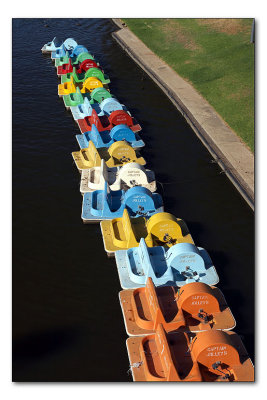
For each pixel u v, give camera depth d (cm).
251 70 4031
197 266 2286
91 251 2470
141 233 2509
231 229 2638
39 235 2561
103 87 3916
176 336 1980
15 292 2236
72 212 2722
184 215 2728
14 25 5212
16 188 2888
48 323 2106
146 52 4672
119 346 2017
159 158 3194
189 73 4188
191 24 5012
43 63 4478
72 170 3055
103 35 5131
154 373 1830
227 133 3359
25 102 3809
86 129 3409
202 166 3112
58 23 5328
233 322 2056
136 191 2600
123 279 2245
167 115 3672
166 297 2116
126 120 3369
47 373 1914
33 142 3316
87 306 2183
